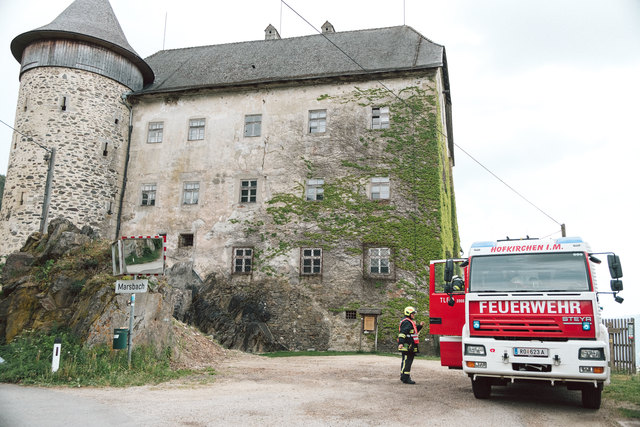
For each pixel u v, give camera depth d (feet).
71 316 44.50
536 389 34.73
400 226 74.23
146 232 84.43
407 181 75.82
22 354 36.22
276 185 80.79
